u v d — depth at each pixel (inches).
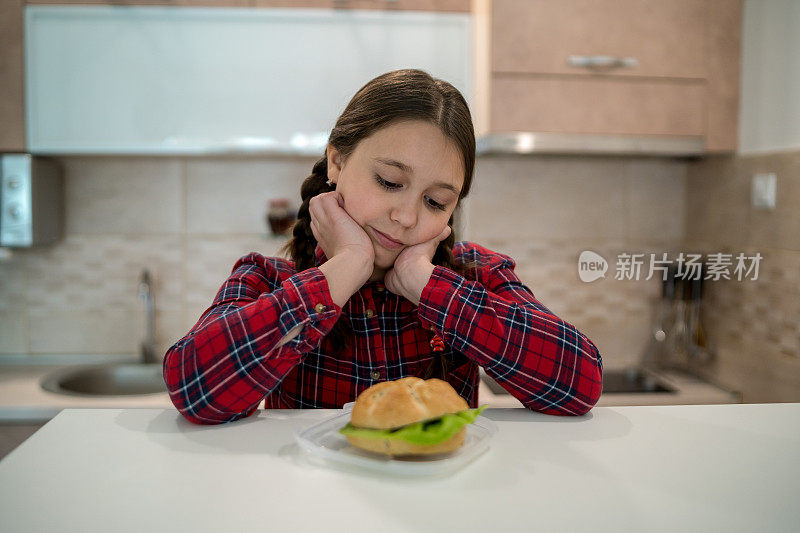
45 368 84.7
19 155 76.0
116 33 73.8
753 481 19.8
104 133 74.6
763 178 68.2
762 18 68.3
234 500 18.3
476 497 18.5
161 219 88.2
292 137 75.4
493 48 70.8
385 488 19.1
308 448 21.6
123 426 24.7
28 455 21.5
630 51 72.1
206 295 89.2
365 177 29.3
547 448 22.4
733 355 72.9
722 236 78.0
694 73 72.7
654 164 90.0
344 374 35.8
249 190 88.9
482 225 89.4
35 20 73.4
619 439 23.5
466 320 29.5
